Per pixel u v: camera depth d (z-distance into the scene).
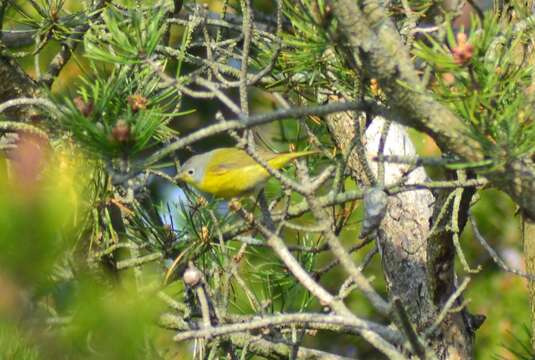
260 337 7.50
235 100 14.16
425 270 8.91
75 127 5.45
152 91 6.61
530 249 7.52
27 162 2.97
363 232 5.59
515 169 5.00
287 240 12.08
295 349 7.37
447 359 8.30
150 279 8.64
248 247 9.75
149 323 3.49
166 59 7.68
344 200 5.69
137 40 5.74
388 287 8.30
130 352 3.20
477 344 12.76
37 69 8.23
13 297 2.80
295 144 9.46
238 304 9.20
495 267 13.24
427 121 5.02
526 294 12.93
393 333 5.38
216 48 7.95
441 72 5.23
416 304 8.74
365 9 4.93
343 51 5.52
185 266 7.88
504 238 13.23
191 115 15.12
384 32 4.92
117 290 3.68
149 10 6.37
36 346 3.57
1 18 8.27
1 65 7.82
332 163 7.20
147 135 5.46
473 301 13.01
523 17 6.14
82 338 3.54
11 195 2.81
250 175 8.70
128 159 5.50
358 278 5.20
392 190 5.83
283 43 6.41
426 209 9.23
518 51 6.27
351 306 13.50
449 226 6.89
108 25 5.85
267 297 9.22
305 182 5.27
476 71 4.96
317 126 9.44
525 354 7.52
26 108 7.71
